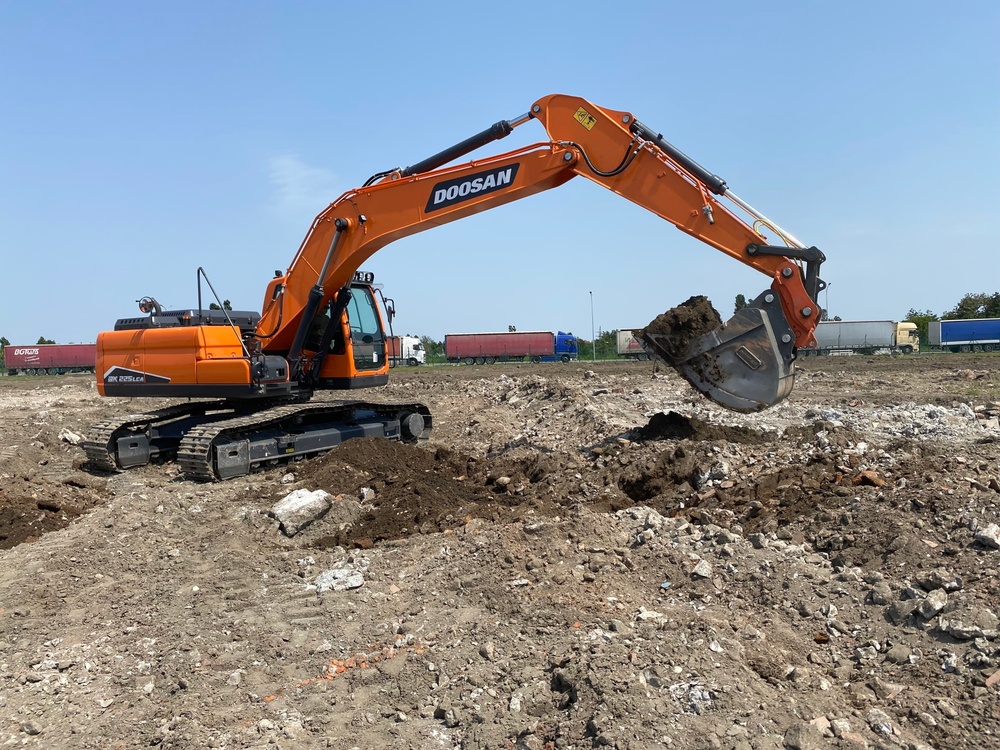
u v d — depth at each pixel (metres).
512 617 5.45
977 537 5.50
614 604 5.48
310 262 11.21
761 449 8.96
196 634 5.68
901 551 5.58
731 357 8.91
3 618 6.09
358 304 12.52
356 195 10.71
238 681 4.97
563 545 6.39
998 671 4.23
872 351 50.75
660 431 10.40
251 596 6.34
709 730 3.80
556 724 4.07
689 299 9.52
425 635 5.39
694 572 5.81
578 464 9.62
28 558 7.38
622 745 3.70
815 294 8.59
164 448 12.39
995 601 4.82
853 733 3.82
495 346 52.28
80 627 5.94
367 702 4.61
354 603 6.05
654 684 4.21
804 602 5.29
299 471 10.33
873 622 4.98
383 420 13.06
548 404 15.66
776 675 4.39
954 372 22.70
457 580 6.09
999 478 7.00
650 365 38.12
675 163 8.94
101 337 12.06
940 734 3.86
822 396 16.95
